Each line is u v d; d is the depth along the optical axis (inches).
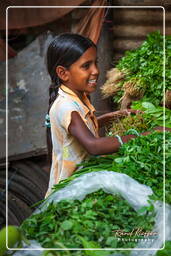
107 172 79.0
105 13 183.9
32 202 212.1
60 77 99.0
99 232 68.5
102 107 176.9
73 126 93.7
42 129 208.1
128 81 134.8
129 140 90.0
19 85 206.8
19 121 208.8
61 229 68.2
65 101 96.6
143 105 118.9
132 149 85.4
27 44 203.3
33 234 70.1
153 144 86.4
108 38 184.2
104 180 77.3
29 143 209.0
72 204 74.0
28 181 212.1
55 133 99.3
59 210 72.9
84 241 65.2
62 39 98.8
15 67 205.6
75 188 77.5
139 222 71.2
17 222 212.1
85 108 98.2
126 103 136.9
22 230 70.2
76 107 96.6
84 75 97.3
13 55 198.4
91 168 87.1
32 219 72.3
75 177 84.7
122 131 112.8
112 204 73.9
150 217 72.0
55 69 100.0
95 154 90.3
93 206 73.0
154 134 90.0
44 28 199.8
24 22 185.9
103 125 124.0
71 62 97.3
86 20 185.0
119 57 189.2
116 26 190.2
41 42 202.4
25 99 207.6
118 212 72.3
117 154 91.2
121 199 75.2
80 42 97.6
